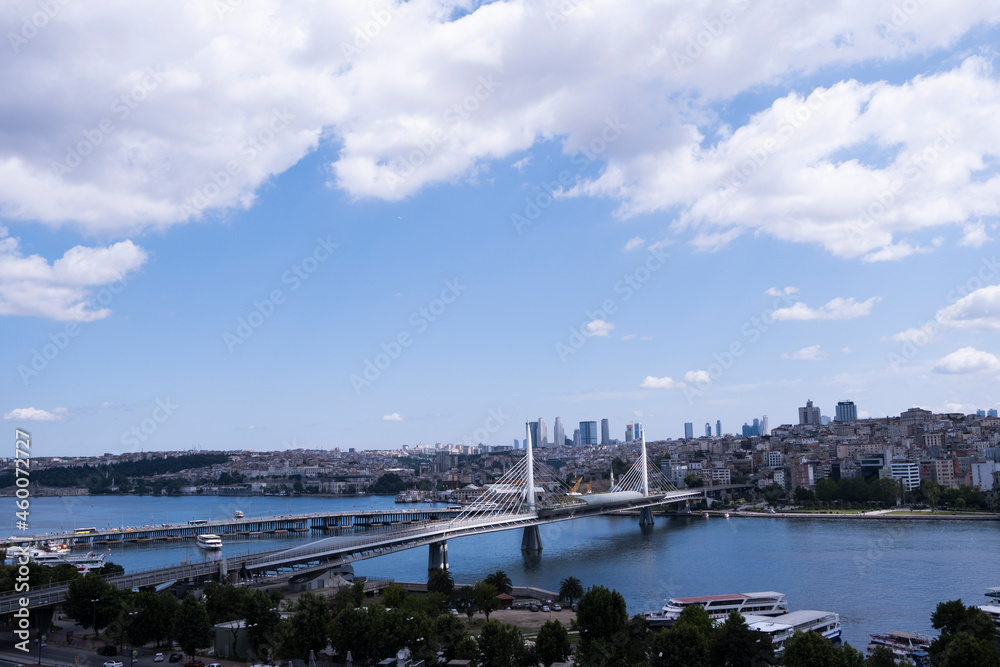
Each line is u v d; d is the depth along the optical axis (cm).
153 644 16912
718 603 19775
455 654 14950
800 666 13175
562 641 14600
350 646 14975
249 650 15600
